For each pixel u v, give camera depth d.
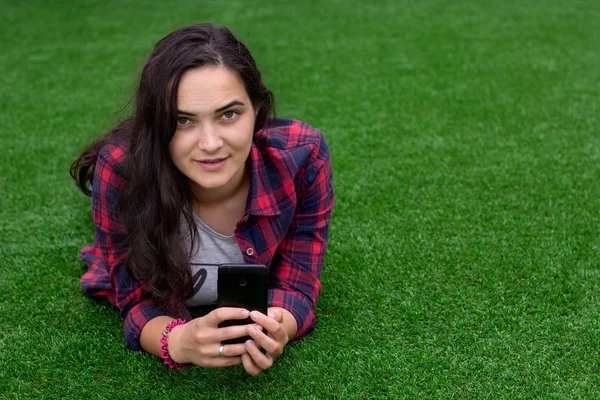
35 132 3.46
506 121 3.47
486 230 2.47
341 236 2.46
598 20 5.27
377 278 2.21
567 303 2.05
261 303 1.58
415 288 2.16
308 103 3.77
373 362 1.84
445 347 1.89
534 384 1.74
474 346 1.88
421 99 3.79
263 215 1.75
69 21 5.54
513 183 2.81
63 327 2.03
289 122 1.91
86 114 3.68
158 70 1.48
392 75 4.19
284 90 3.97
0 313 2.10
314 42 4.91
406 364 1.82
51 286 2.23
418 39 4.91
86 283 2.11
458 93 3.87
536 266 2.24
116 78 4.24
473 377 1.77
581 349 1.85
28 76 4.30
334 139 3.30
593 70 4.20
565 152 3.09
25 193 2.85
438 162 3.02
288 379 1.79
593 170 2.92
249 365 1.62
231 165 1.56
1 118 3.64
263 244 1.80
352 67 4.35
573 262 2.25
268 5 5.98
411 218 2.57
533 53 4.54
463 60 4.43
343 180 2.88
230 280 1.57
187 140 1.52
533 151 3.11
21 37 5.13
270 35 5.10
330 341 1.93
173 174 1.62
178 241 1.70
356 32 5.12
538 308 2.03
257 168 1.73
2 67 4.47
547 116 3.52
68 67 4.46
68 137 3.39
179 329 1.69
